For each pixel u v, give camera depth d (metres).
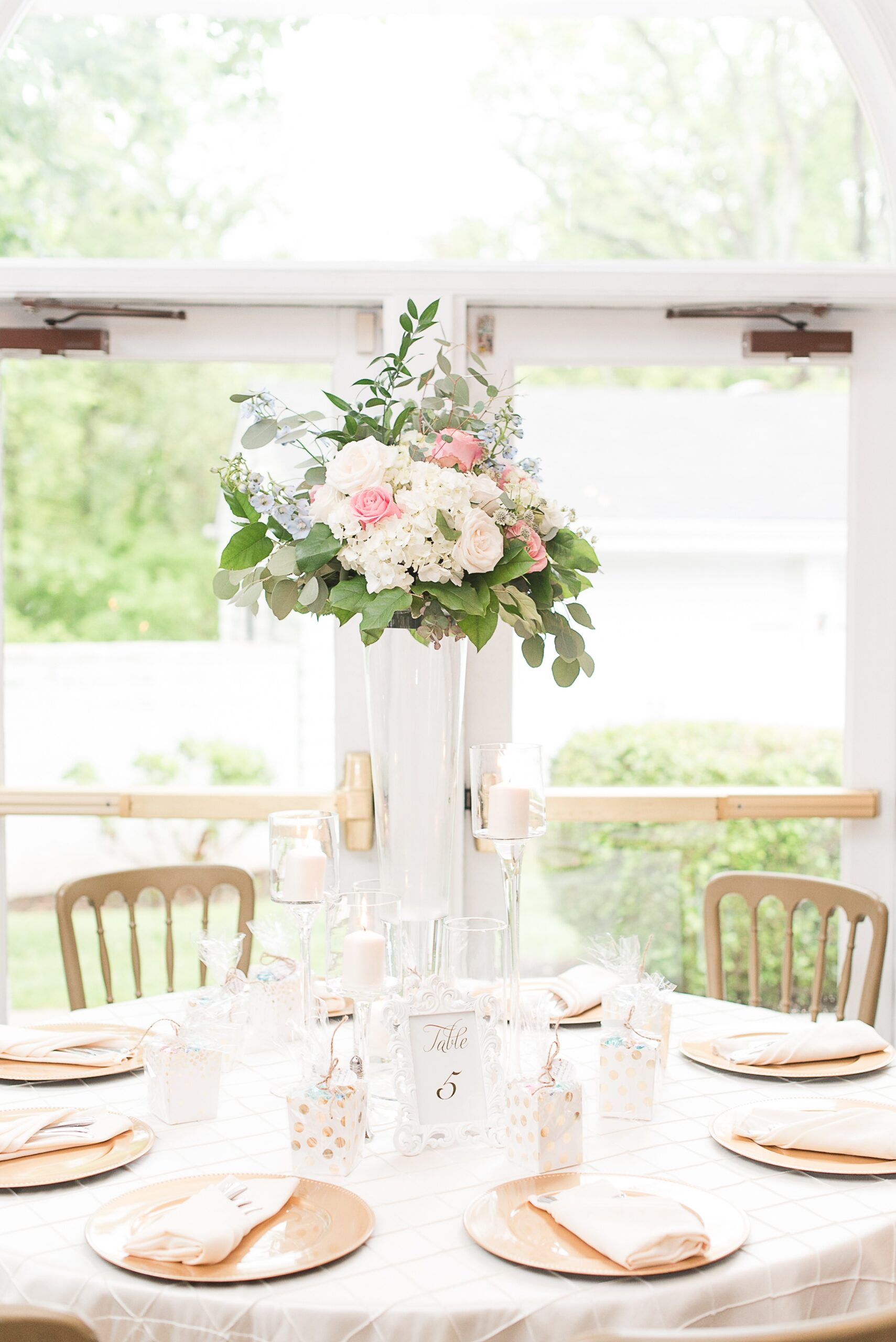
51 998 2.82
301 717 2.86
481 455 1.60
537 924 2.86
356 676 2.79
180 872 2.34
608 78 2.88
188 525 2.88
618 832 2.86
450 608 1.48
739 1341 0.81
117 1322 1.05
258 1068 1.68
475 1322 1.01
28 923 2.82
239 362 2.82
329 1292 1.04
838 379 2.87
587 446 2.87
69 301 2.72
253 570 1.62
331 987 1.44
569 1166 1.31
